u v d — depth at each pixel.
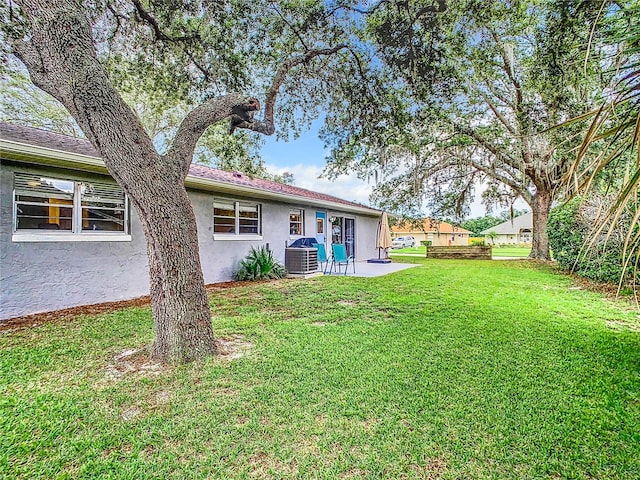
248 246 9.71
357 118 6.82
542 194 14.65
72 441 2.17
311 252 10.34
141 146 3.24
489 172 14.53
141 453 2.06
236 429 2.27
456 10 4.96
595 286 7.90
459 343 3.91
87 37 3.13
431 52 5.40
